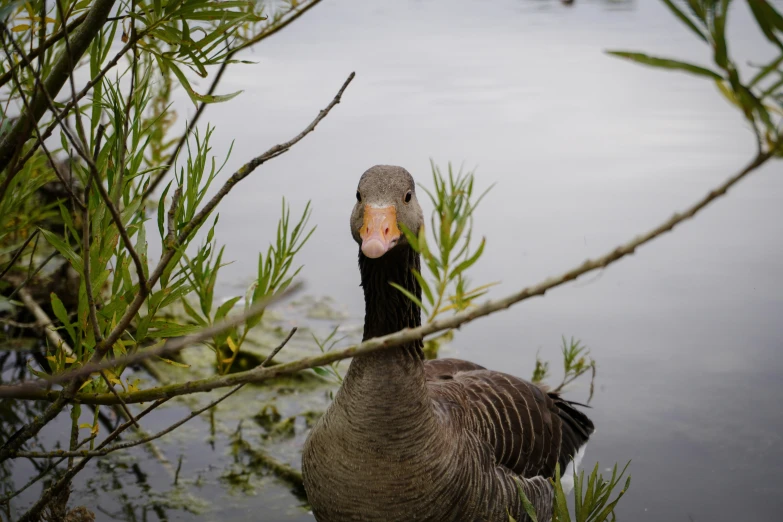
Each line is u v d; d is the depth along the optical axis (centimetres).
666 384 795
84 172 413
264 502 654
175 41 403
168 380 816
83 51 396
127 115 389
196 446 725
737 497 645
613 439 720
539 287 282
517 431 576
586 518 464
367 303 514
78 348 416
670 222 261
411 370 471
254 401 805
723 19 231
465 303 316
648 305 933
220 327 294
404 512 476
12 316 828
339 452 474
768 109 248
